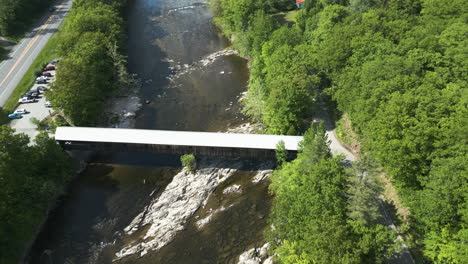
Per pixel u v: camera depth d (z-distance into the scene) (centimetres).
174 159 9238
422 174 6319
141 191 8375
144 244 7181
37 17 16450
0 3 14700
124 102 11500
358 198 5516
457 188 5281
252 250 6869
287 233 6028
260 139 8650
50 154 8081
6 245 6531
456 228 5434
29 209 7138
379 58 8062
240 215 7644
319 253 5144
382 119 6681
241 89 11962
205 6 18938
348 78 8356
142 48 14775
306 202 5975
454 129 5822
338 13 11381
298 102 8781
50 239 7344
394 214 6669
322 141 6800
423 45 8438
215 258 6844
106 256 7000
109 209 7975
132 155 9406
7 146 7000
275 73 9956
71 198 8256
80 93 9612
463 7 9669
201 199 8062
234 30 15100
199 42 15238
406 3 11500
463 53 7619
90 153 9456
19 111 10462
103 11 13950
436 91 6775
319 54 9550
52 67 12469
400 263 5891
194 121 10625
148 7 19025
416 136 6141
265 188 8212
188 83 12462
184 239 7231
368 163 5556
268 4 16812
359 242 5150
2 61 13000
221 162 8938
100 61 11094
